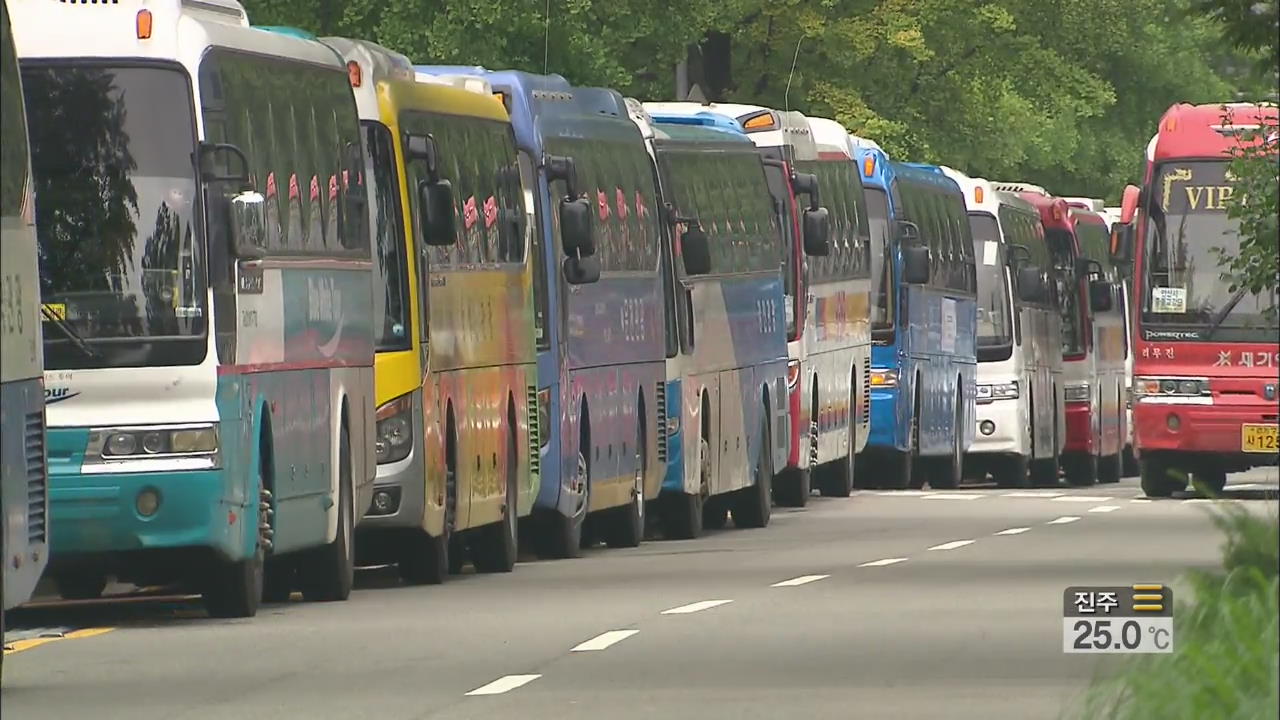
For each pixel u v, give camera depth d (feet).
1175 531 193.36
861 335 264.52
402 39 282.36
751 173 224.12
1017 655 108.27
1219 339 237.04
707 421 200.03
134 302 122.93
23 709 92.73
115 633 118.93
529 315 170.40
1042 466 319.88
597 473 179.32
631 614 126.52
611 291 184.96
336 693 96.48
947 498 252.42
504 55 285.64
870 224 274.36
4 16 102.37
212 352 122.93
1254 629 64.44
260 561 128.57
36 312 105.91
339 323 141.08
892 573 152.66
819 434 242.99
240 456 124.98
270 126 133.08
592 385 179.32
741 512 212.43
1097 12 402.72
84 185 123.65
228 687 98.58
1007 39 392.47
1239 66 126.11
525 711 90.89
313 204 138.10
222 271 124.06
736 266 213.46
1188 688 63.72
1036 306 308.60
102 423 122.21
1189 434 237.45
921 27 366.84
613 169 189.37
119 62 124.47
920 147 377.09
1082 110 428.56
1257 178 168.14
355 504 142.31
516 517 164.35
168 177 123.95
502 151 168.96
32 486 104.32
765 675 101.45
